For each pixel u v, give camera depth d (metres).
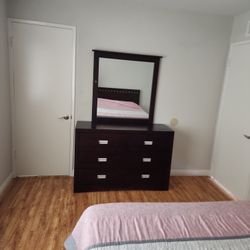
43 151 3.11
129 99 3.12
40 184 2.95
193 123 3.41
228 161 3.15
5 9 2.59
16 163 3.06
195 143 3.47
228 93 3.20
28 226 2.12
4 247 1.85
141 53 3.05
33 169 3.13
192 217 1.43
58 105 3.01
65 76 2.94
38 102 2.95
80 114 3.08
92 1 2.81
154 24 3.00
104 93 3.04
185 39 3.12
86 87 3.02
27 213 2.32
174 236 1.24
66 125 3.09
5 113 2.73
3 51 2.58
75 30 2.84
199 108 3.37
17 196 2.63
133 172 2.92
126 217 1.38
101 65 2.95
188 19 3.06
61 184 2.99
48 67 2.88
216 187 3.25
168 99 3.26
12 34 2.71
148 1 2.78
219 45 3.21
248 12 2.87
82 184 2.81
